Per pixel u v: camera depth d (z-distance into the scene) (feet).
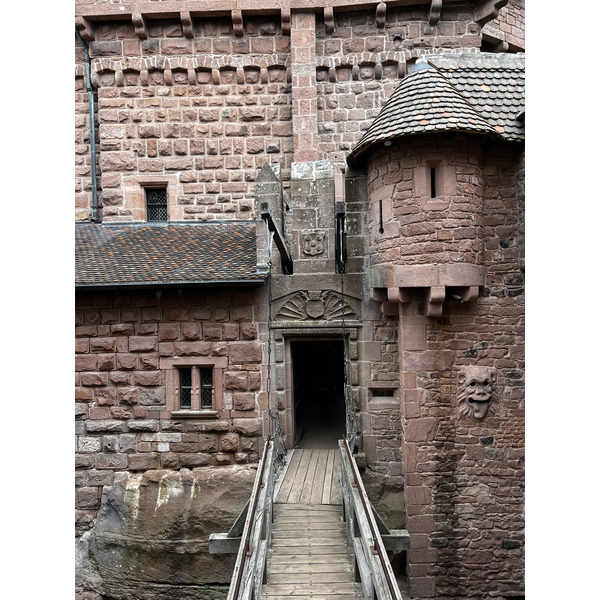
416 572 25.23
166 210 34.35
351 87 32.78
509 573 25.14
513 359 25.72
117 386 27.27
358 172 27.40
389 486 26.63
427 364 25.50
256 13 31.96
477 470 25.45
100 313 27.25
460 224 23.94
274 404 27.27
